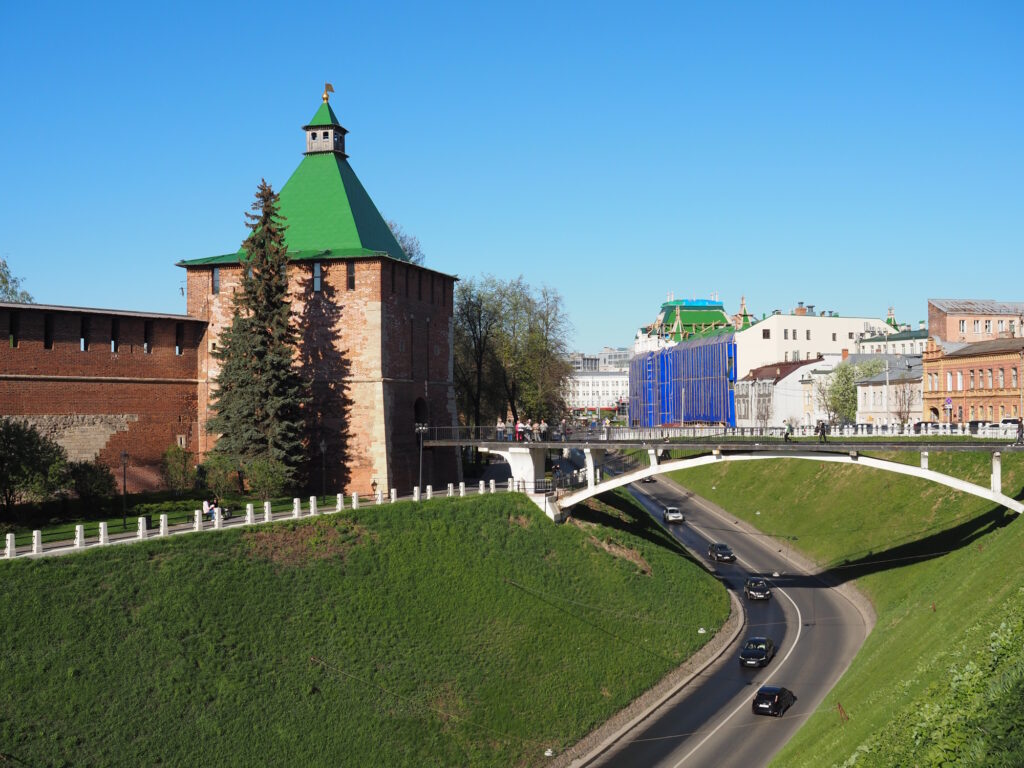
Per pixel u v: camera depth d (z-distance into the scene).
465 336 88.44
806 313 144.75
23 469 44.56
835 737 32.56
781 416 116.94
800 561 68.31
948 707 25.94
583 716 42.97
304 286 60.12
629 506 70.75
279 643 38.44
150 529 43.75
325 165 65.50
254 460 53.75
